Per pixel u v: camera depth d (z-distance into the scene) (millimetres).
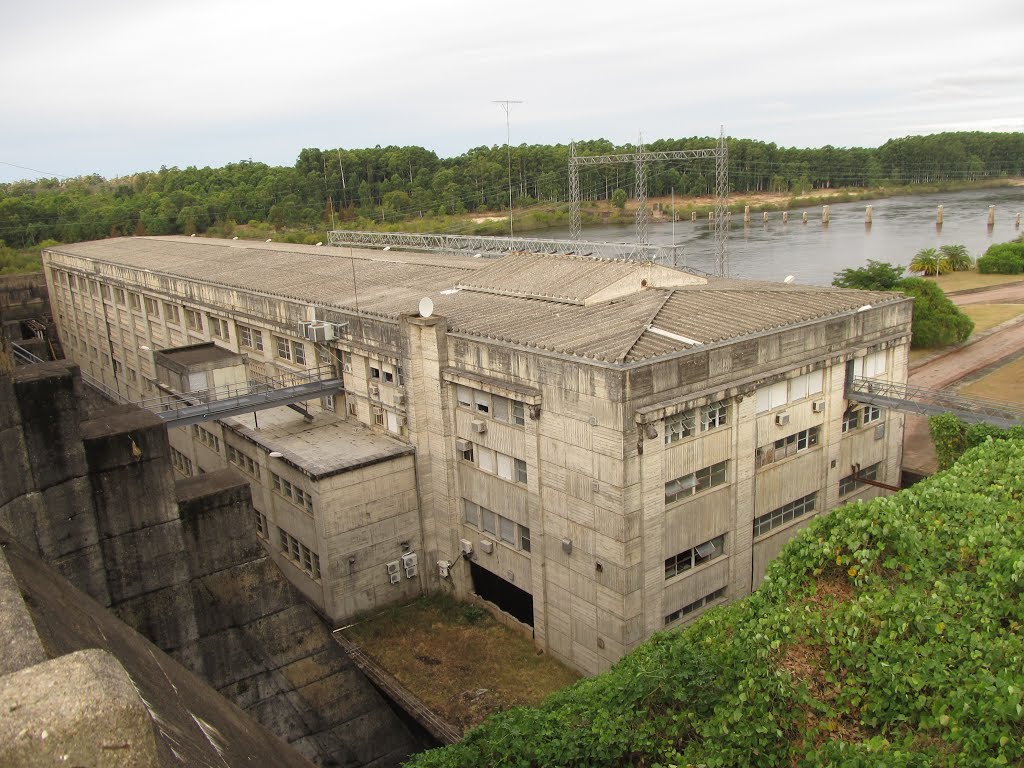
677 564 35250
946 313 78250
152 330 70500
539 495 36219
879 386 41125
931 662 17516
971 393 64562
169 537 28000
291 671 31328
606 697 20516
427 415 42188
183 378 51031
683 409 32750
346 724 33031
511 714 21469
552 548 36344
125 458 26750
